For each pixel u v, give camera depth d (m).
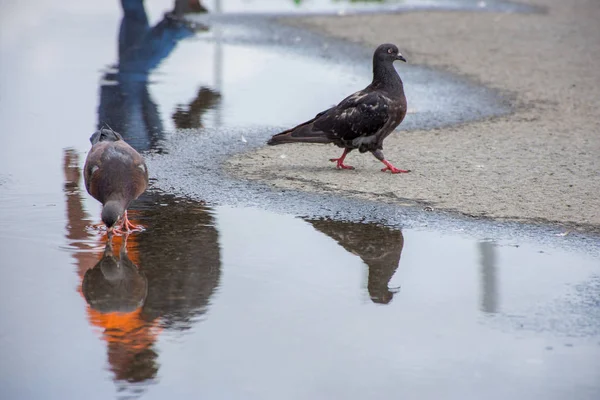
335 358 7.77
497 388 7.25
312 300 9.00
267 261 10.05
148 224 11.28
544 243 10.65
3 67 22.72
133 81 21.23
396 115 13.80
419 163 14.37
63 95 19.59
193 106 18.70
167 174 13.62
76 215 11.62
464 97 19.78
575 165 14.16
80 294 9.05
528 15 32.62
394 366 7.63
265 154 14.97
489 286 9.34
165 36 27.31
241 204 12.16
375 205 12.12
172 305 8.81
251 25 29.27
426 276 9.65
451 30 28.84
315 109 18.61
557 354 7.84
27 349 7.85
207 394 7.14
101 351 7.84
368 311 8.74
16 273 9.55
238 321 8.48
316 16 31.38
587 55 24.89
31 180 13.30
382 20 30.69
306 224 11.35
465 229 11.15
